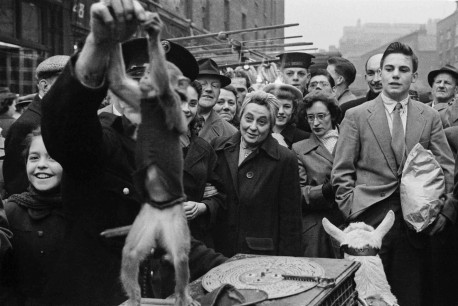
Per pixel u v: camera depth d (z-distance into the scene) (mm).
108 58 1465
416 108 4527
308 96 5059
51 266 2664
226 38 9422
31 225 2725
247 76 8062
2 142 5527
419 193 4145
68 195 2143
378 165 4406
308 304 1940
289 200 4055
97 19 1355
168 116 1354
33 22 9820
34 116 4062
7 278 2738
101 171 2055
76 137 1803
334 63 7078
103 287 2191
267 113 3994
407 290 4242
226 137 4293
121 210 2133
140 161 1400
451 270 4809
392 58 4449
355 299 2516
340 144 4570
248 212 3967
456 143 5133
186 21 13805
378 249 3320
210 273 2273
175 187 1429
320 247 4625
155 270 2207
